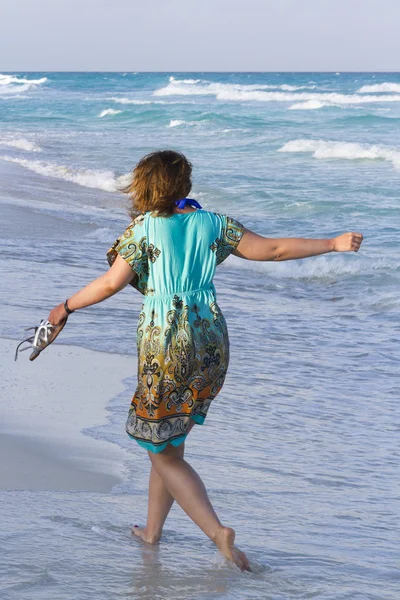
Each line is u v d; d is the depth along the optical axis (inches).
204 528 215.9
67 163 1903.3
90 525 237.3
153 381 210.7
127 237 214.5
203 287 215.3
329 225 1137.4
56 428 341.7
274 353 550.3
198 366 211.5
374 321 669.3
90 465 299.0
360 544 248.1
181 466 220.1
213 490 290.8
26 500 256.2
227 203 1353.3
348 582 210.7
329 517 274.2
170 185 213.2
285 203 1323.8
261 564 217.2
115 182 1574.8
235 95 5339.6
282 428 392.5
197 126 3024.1
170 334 210.2
